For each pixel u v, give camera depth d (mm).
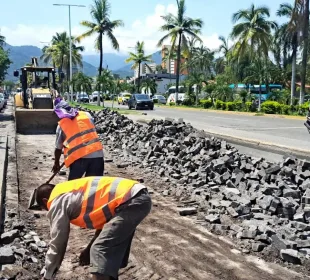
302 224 6188
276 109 33812
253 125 22734
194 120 26438
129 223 3631
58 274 4762
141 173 10297
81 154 6164
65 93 61250
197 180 8961
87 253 4090
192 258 5301
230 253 5477
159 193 8461
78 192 3742
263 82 46094
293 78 37062
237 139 16125
